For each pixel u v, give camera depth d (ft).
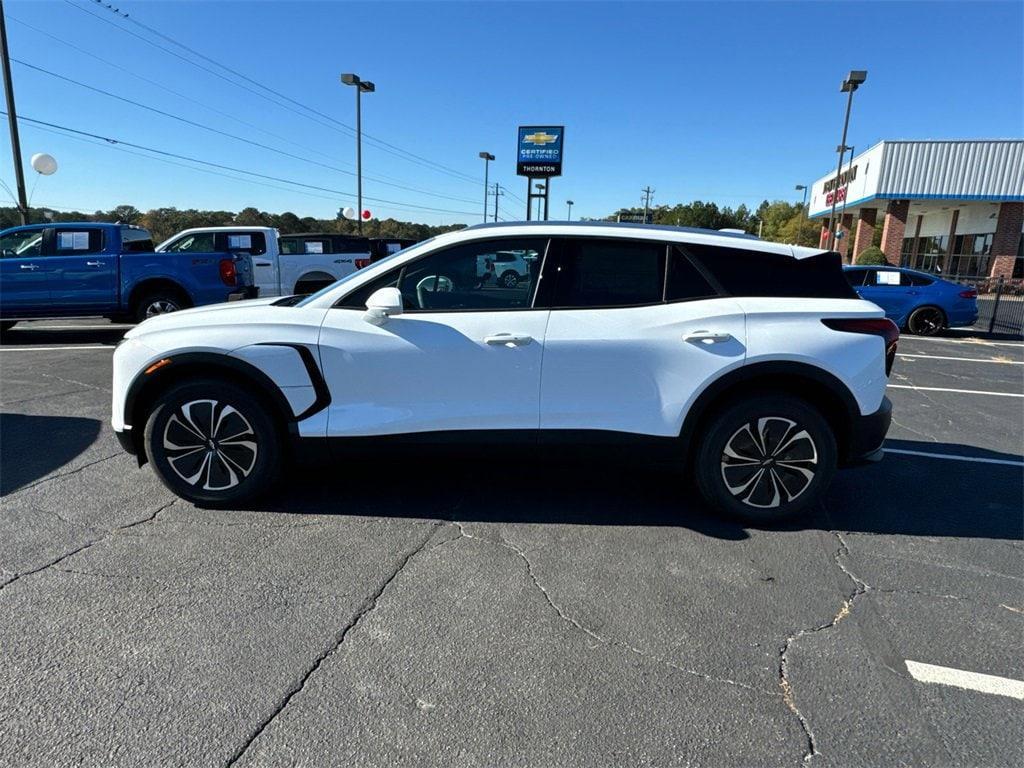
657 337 11.62
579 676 7.85
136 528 11.55
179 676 7.66
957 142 80.84
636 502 13.16
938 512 13.16
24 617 8.77
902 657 8.39
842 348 11.55
